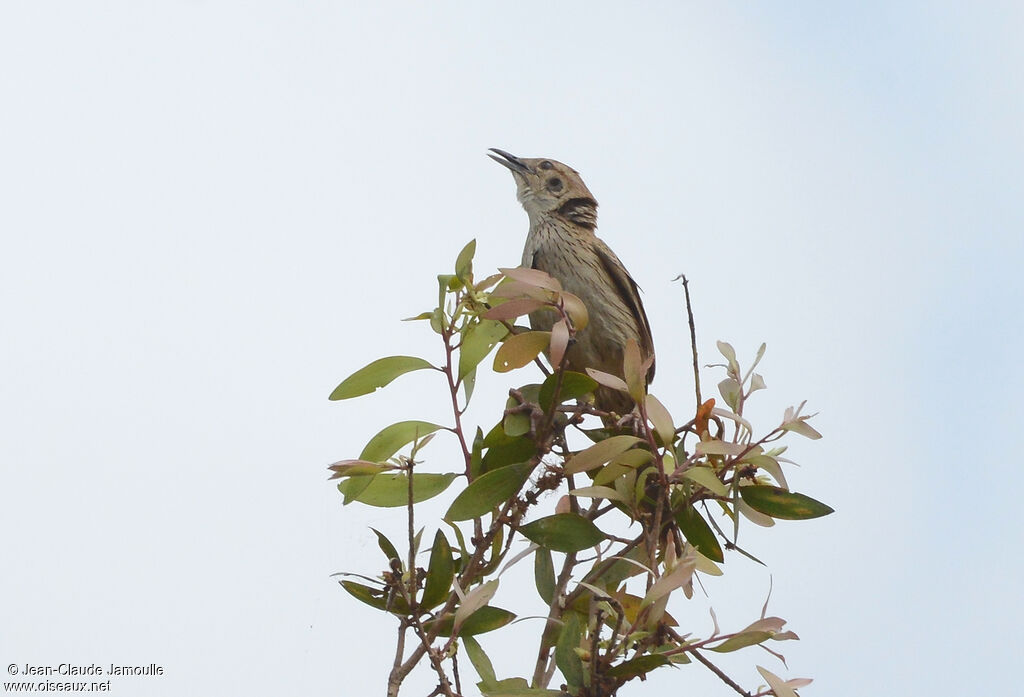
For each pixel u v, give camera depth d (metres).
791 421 6.62
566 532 6.63
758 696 5.86
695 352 6.84
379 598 6.16
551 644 6.91
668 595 5.73
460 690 5.86
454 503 6.52
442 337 6.98
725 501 6.97
